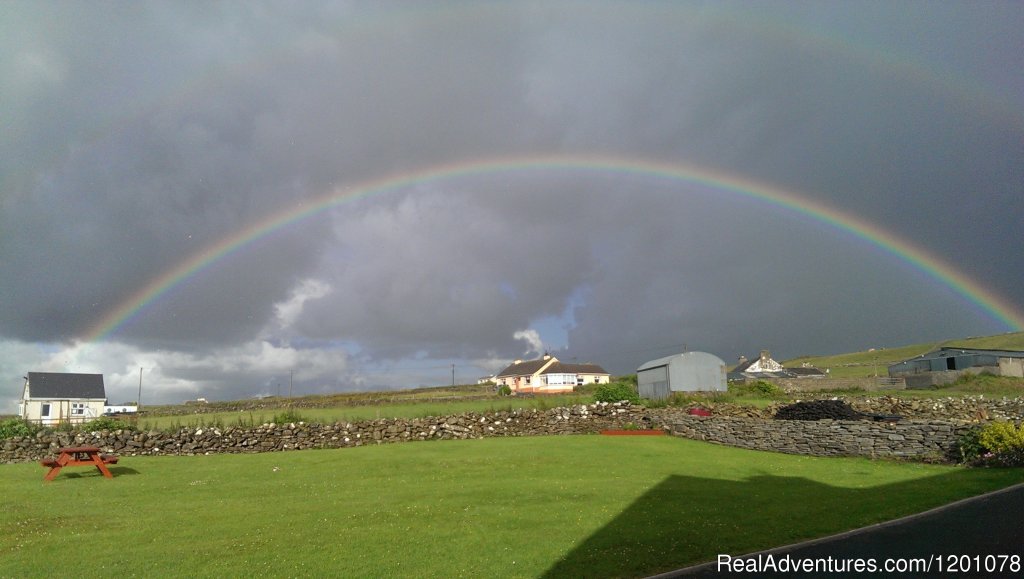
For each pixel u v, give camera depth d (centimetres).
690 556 921
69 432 2439
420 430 2795
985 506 1162
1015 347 9544
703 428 2552
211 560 923
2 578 847
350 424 2736
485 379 11262
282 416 2880
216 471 1880
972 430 1792
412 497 1387
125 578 848
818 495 1359
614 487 1473
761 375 9094
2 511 1284
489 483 1551
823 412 2598
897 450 1917
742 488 1459
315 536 1053
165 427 2728
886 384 5006
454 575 849
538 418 2967
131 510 1286
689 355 4416
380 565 893
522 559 914
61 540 1040
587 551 950
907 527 1039
